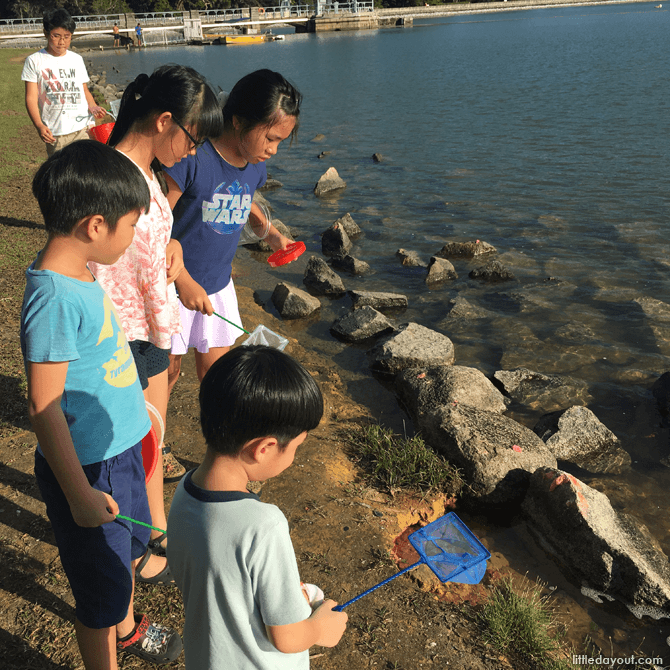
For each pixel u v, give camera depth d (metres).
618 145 15.41
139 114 2.41
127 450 2.14
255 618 1.51
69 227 1.76
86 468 2.04
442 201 11.80
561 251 9.10
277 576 1.46
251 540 1.45
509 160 14.66
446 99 24.66
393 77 32.81
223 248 3.33
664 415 5.39
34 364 1.77
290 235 10.17
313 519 3.62
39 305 1.76
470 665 2.80
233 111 2.96
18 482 3.58
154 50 60.03
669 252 8.84
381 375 6.09
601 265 8.54
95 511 1.88
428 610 3.09
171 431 4.28
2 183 9.73
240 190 3.19
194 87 2.37
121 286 2.53
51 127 6.91
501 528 4.16
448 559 1.88
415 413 5.25
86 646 2.20
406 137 17.97
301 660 1.69
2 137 12.93
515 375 5.89
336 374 6.05
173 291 2.88
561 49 43.72
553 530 3.94
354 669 2.73
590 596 3.65
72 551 2.05
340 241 9.34
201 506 1.52
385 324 6.81
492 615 3.09
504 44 50.53
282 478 3.95
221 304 3.54
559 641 3.27
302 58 46.31
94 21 66.62
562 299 7.60
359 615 3.01
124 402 2.11
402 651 2.84
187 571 1.54
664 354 6.32
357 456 4.43
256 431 1.47
